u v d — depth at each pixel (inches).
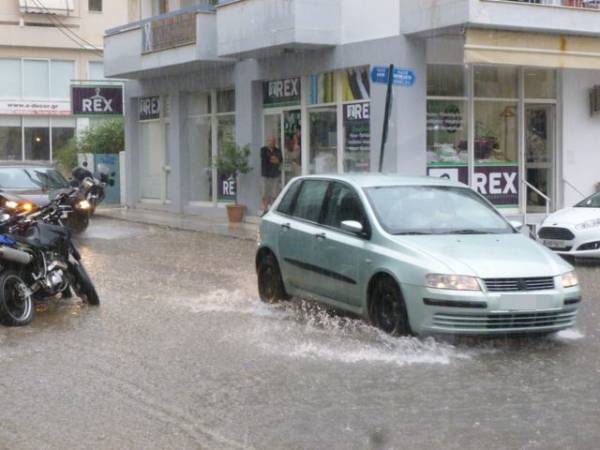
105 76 1034.7
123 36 991.0
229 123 922.7
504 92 727.7
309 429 246.4
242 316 404.5
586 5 700.7
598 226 570.3
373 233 363.3
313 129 791.1
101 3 1768.0
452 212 381.4
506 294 326.0
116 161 1140.5
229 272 550.3
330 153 768.9
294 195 428.8
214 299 450.3
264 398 275.4
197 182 981.2
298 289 411.5
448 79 703.7
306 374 302.4
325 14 731.4
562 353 334.3
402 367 311.1
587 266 580.1
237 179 883.4
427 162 698.2
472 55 636.1
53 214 428.5
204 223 865.5
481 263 333.1
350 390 283.6
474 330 325.7
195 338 358.6
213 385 289.9
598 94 752.3
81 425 250.5
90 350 340.2
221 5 812.6
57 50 1750.7
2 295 376.8
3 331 375.6
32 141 1759.4
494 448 231.0
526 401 272.2
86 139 1258.6
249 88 858.8
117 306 431.8
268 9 748.0
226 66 893.8
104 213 1010.7
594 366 315.3
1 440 238.4
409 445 233.3
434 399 274.1
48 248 405.7
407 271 337.4
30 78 1739.7
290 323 386.9
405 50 673.0
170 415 259.1
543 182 750.5
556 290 334.3
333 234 385.1
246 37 777.6
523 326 330.0
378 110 694.5
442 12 638.5
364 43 710.5
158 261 603.8
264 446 233.0
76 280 426.9
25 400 275.0
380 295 355.3
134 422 252.8
